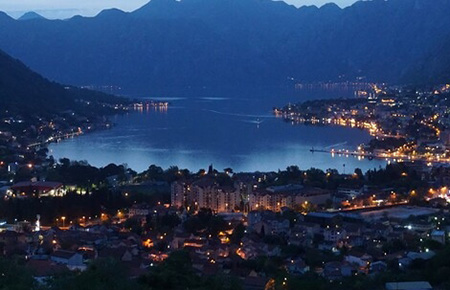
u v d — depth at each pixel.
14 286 169.62
